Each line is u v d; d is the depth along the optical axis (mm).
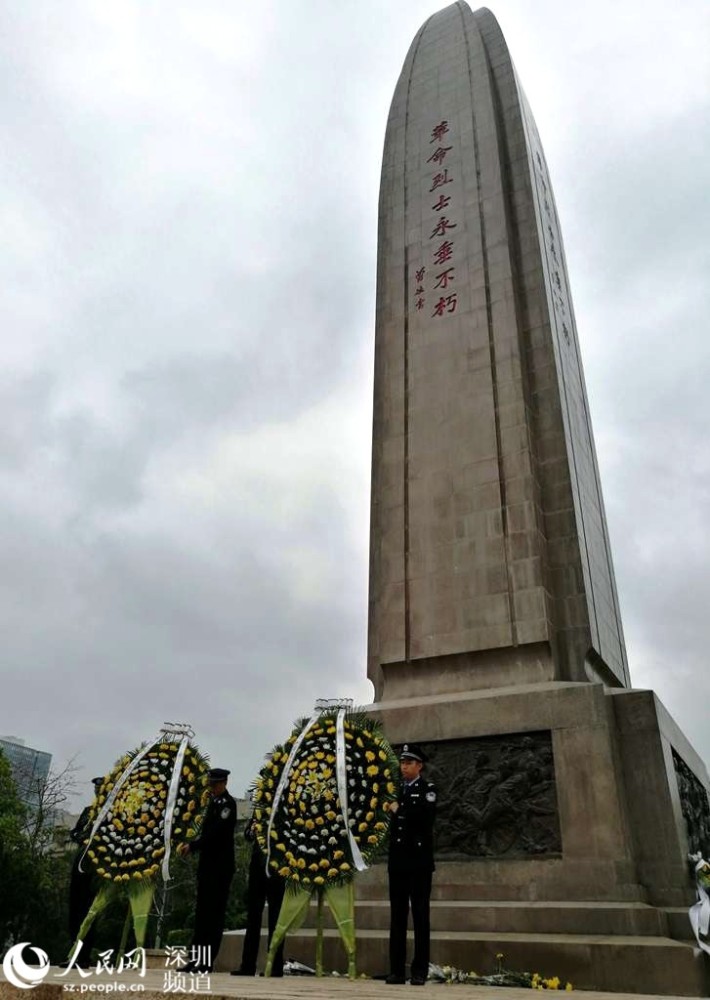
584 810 11336
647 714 11875
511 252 17312
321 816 7871
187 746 9039
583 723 11875
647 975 8953
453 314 17141
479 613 14023
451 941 10023
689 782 13859
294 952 10766
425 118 20469
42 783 35375
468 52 20750
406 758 8273
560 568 14281
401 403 16906
